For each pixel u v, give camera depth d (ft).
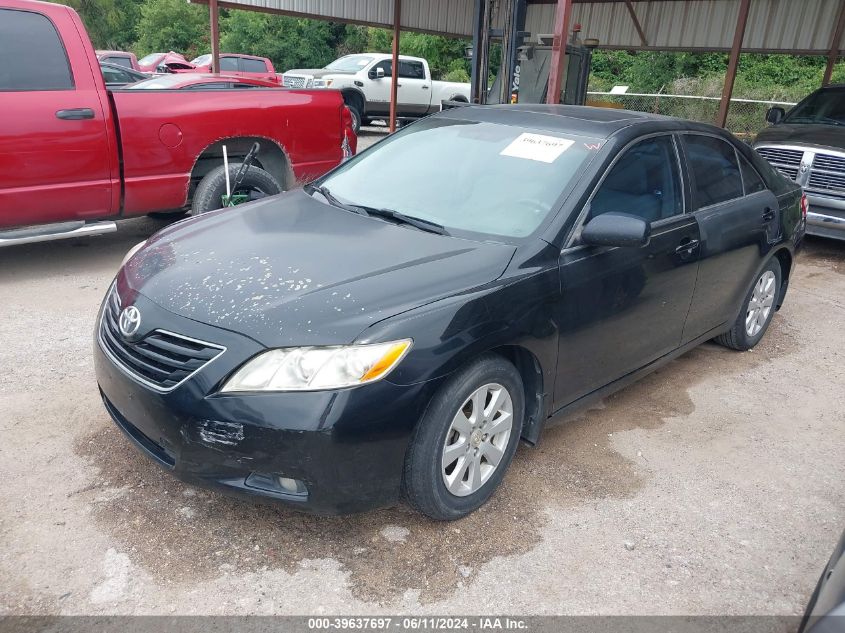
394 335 8.32
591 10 60.03
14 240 17.04
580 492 10.67
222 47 118.83
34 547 8.74
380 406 8.17
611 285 10.98
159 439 8.68
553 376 10.50
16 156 16.56
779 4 50.93
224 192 20.21
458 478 9.34
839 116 28.58
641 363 12.64
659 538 9.73
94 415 11.85
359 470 8.30
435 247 10.09
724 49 54.03
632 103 61.98
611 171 11.32
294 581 8.48
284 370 8.07
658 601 8.57
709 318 14.39
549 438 12.23
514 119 12.87
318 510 8.46
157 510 9.56
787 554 9.59
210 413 8.16
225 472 8.38
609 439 12.34
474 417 9.37
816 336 18.26
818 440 12.81
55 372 13.32
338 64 61.77
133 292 9.53
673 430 12.82
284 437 7.99
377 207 11.66
